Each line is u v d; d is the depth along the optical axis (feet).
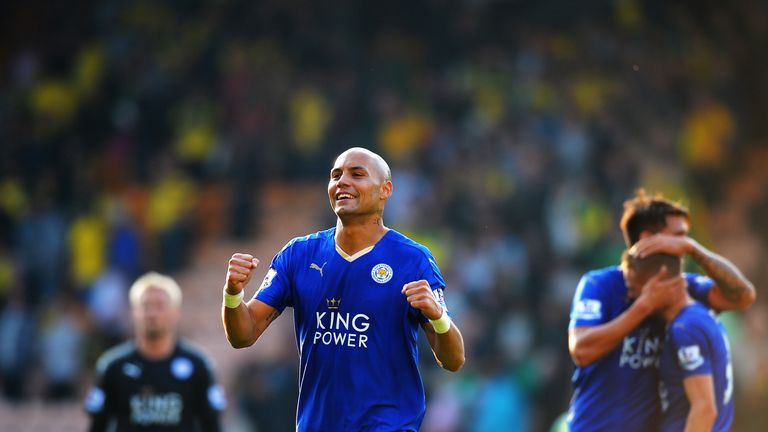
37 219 210.18
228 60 239.91
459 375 165.58
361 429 60.23
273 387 160.56
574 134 210.79
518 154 203.82
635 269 68.69
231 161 218.38
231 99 231.09
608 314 70.74
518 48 242.37
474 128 215.31
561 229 191.11
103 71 243.60
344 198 61.62
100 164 228.84
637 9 245.86
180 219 212.23
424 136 219.20
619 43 242.99
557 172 200.75
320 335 61.67
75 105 246.27
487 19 246.06
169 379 92.48
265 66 236.43
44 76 249.75
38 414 189.98
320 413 61.11
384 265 61.67
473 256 185.37
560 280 180.75
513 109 219.20
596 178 202.90
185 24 254.68
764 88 236.22
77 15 260.83
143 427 92.07
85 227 208.95
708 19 243.81
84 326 197.06
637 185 204.74
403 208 197.98
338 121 227.81
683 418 67.62
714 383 67.21
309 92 229.45
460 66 241.14
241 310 60.70
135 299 93.04
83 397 191.11
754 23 240.12
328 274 62.08
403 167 205.87
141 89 233.55
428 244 189.78
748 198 217.56
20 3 261.65
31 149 229.45
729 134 230.07
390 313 61.11
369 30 247.70
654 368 69.41
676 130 228.02
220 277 209.36
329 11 244.01
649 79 238.68
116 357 93.25
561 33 245.24
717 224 215.72
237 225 214.48
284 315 186.09
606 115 230.68
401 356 61.26
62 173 223.51
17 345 195.62
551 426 160.25
